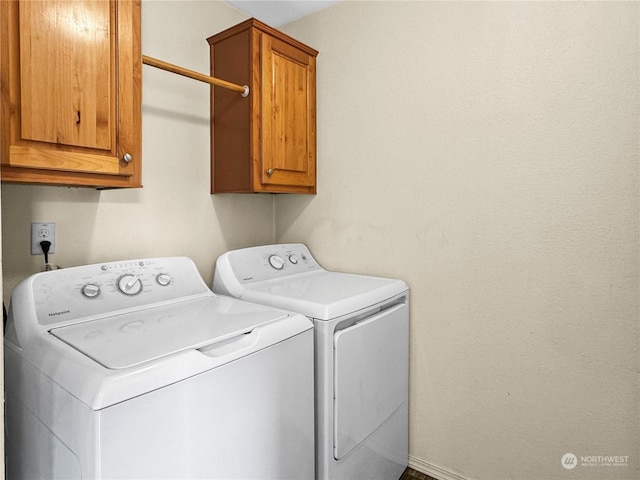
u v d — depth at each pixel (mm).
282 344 1155
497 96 1572
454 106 1682
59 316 1152
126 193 1665
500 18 1556
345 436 1403
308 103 2068
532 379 1535
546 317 1494
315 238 2193
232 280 1697
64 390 840
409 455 1873
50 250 1440
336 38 2055
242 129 1831
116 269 1378
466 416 1702
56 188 1457
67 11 1115
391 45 1861
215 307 1389
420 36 1769
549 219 1476
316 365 1346
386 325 1639
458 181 1682
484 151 1611
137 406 805
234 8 2090
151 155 1742
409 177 1825
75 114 1135
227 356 986
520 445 1570
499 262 1593
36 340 1037
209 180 1998
